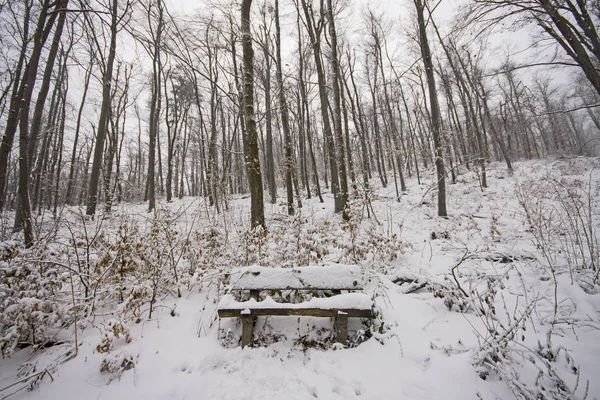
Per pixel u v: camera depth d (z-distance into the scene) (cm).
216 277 404
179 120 2506
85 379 257
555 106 2572
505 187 1302
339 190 1066
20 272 306
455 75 1834
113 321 282
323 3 1173
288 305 294
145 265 398
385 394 209
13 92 595
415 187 1625
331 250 546
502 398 195
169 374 256
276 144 2583
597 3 571
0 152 532
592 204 716
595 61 664
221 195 963
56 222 437
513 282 372
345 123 1541
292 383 234
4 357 294
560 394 187
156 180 2730
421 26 933
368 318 306
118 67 1691
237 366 261
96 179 1125
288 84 1255
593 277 338
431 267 459
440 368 228
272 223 764
